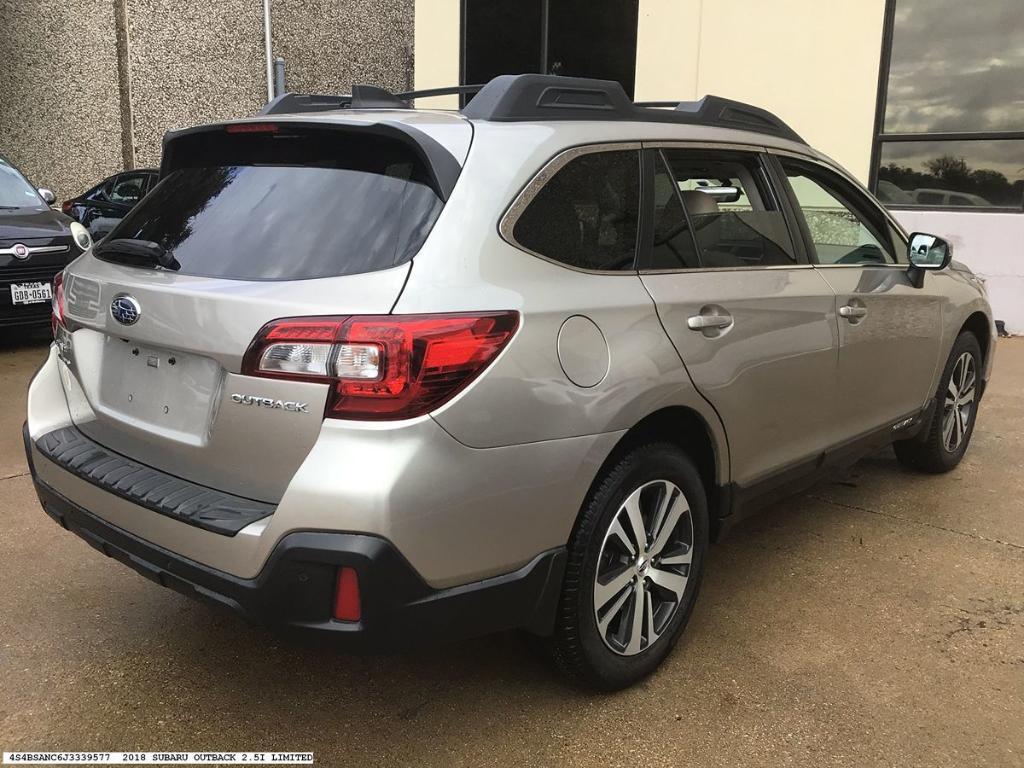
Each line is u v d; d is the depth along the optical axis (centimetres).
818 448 337
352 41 1491
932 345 408
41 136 1332
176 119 1314
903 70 830
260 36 1370
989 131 813
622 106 281
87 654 283
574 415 225
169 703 258
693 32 901
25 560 348
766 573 351
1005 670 281
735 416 283
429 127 233
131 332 236
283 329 202
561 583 234
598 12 965
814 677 276
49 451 261
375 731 247
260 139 255
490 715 254
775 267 315
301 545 195
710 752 239
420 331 199
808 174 353
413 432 197
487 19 1040
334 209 226
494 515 212
